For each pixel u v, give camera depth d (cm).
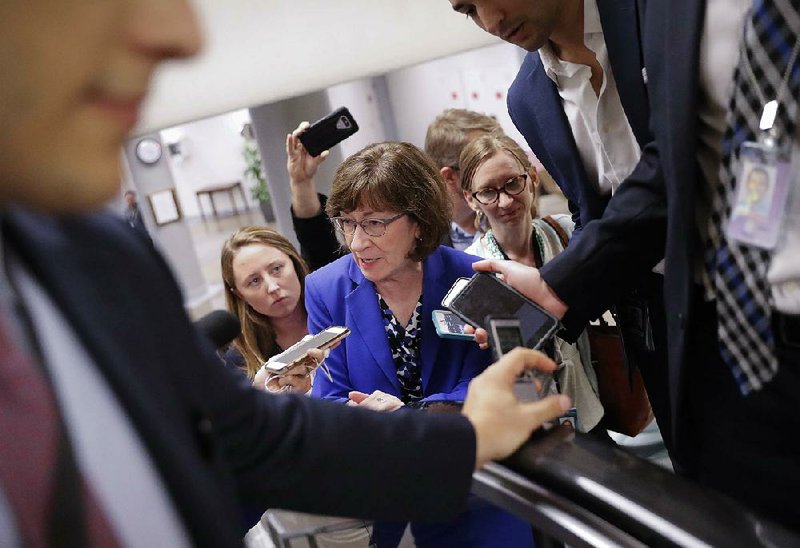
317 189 253
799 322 101
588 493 86
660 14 104
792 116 93
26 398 46
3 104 40
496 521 100
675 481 87
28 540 44
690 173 102
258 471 76
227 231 948
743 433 116
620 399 179
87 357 51
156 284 60
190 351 63
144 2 43
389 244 150
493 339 108
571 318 129
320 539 101
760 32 92
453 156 247
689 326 109
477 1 126
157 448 52
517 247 211
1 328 47
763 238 97
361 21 153
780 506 115
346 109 225
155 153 547
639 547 82
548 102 156
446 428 86
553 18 130
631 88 125
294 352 151
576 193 160
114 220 61
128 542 49
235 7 137
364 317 161
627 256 125
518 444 92
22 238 51
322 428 80
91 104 43
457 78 371
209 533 53
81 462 48
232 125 369
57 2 39
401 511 83
